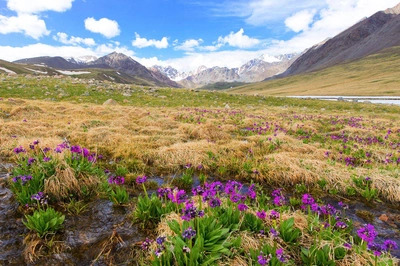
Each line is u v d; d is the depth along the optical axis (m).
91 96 33.56
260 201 6.48
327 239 4.70
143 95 39.25
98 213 5.62
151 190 7.29
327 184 8.11
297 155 10.88
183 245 3.84
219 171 9.05
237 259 4.02
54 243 4.50
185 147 10.57
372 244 3.78
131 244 4.62
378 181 7.92
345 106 47.25
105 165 8.92
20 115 16.53
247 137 14.61
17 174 6.10
